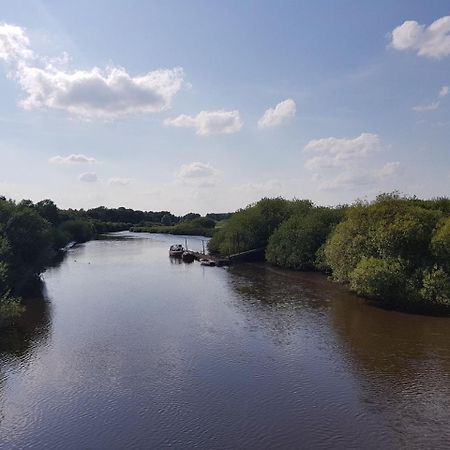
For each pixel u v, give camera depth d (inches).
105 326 1654.8
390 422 924.0
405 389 1074.7
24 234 2544.3
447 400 1015.6
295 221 3272.6
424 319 1679.4
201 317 1766.7
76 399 1058.7
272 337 1489.9
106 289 2395.4
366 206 2374.5
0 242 2239.2
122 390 1101.7
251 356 1315.2
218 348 1391.5
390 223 2037.4
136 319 1747.0
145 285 2517.2
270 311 1845.5
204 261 3484.3
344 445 845.2
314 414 964.0
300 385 1108.5
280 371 1198.3
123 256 4170.8
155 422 946.7
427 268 1843.0
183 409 1000.2
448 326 1582.2
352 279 2005.4
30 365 1273.4
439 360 1256.8
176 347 1407.5
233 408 999.0
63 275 2923.2
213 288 2396.7
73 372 1219.2
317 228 3011.8
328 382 1122.7
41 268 2743.6
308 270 3011.8
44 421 961.5
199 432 903.7
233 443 861.8
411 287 1815.9
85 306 1979.6
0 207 2625.5
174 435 895.7
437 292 1761.8
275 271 3016.7
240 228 3821.4
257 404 1014.4
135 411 995.9
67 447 864.9
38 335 1551.4
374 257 2064.5
